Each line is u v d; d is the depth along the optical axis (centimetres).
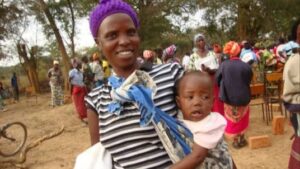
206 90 200
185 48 3148
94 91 219
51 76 1756
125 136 200
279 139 788
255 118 968
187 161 191
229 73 723
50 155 861
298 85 375
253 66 1180
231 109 743
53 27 2288
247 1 2833
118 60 203
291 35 398
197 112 198
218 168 202
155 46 2659
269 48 1794
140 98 195
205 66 789
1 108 2031
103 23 203
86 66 1198
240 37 3073
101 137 208
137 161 199
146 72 207
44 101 2216
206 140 194
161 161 199
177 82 206
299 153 387
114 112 202
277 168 644
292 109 380
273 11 3039
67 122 1212
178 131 198
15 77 2470
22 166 792
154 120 196
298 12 3039
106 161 206
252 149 742
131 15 207
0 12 2652
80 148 902
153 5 2552
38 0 2275
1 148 973
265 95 923
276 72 928
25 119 1359
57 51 3186
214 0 2800
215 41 3294
